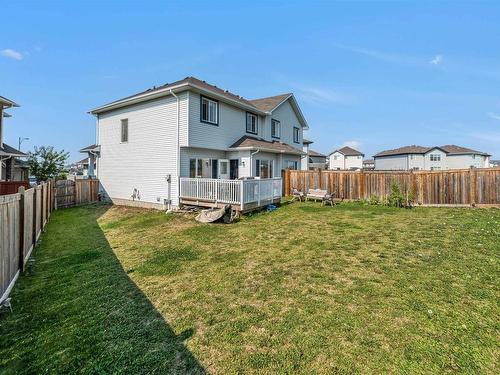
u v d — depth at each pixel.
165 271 5.17
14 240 4.62
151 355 2.80
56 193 13.97
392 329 3.14
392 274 4.69
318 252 6.02
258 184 11.62
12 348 2.96
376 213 10.83
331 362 2.65
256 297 4.02
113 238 7.93
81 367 2.65
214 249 6.53
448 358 2.67
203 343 2.99
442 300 3.76
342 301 3.81
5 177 17.08
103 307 3.84
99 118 16.47
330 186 15.65
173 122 12.74
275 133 20.11
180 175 12.57
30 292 4.35
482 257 5.35
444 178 12.52
